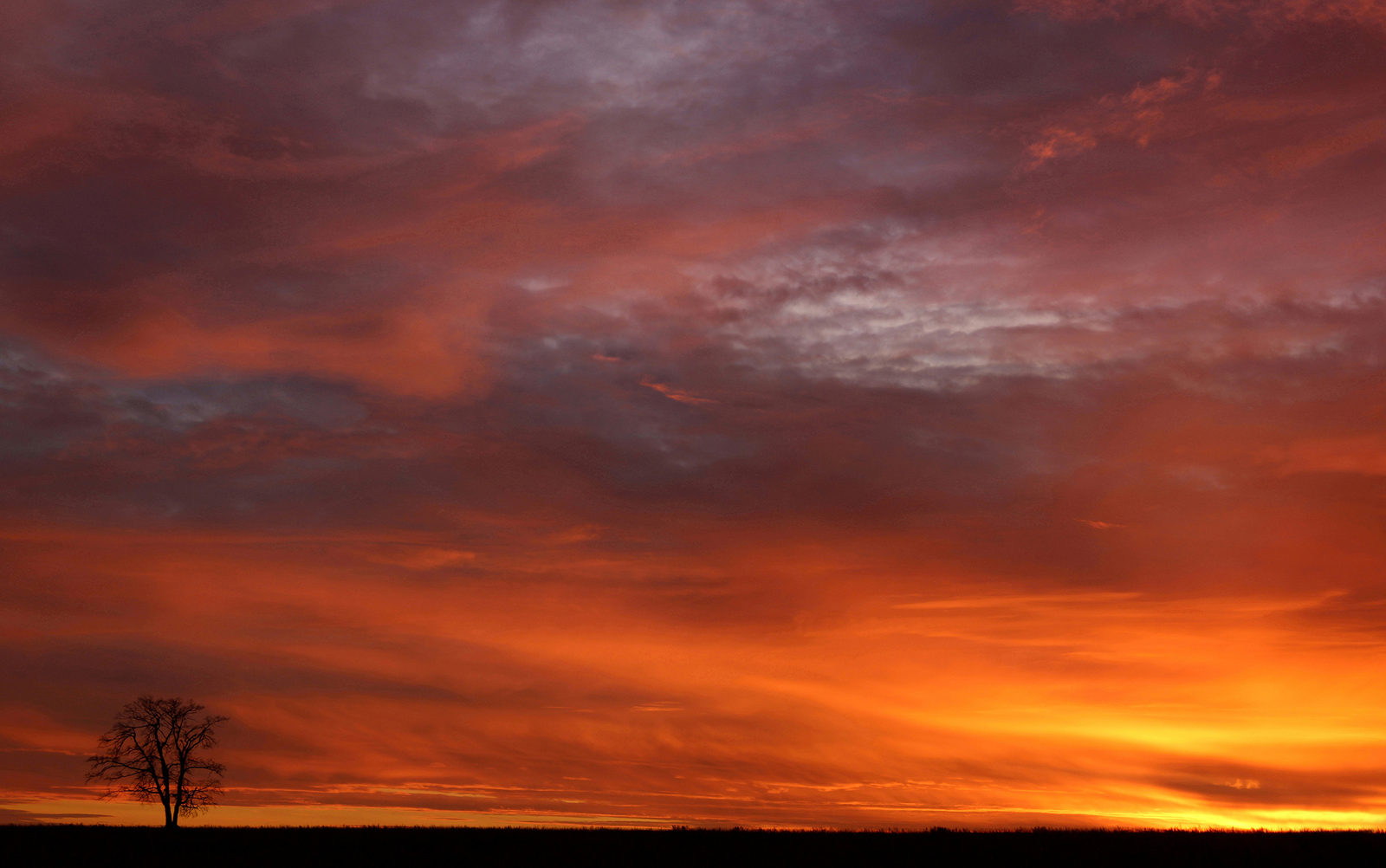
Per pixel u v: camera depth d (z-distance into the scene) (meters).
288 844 47.72
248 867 41.91
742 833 50.44
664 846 46.56
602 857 44.16
